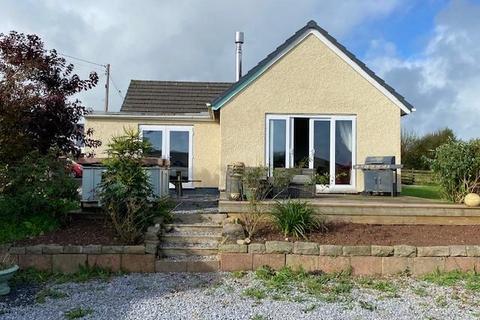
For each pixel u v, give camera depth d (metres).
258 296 6.86
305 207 9.46
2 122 9.30
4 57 9.72
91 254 8.27
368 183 13.90
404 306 6.54
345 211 9.91
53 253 8.23
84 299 6.74
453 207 10.00
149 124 18.02
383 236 9.05
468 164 10.83
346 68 15.12
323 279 7.85
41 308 6.33
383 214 9.91
